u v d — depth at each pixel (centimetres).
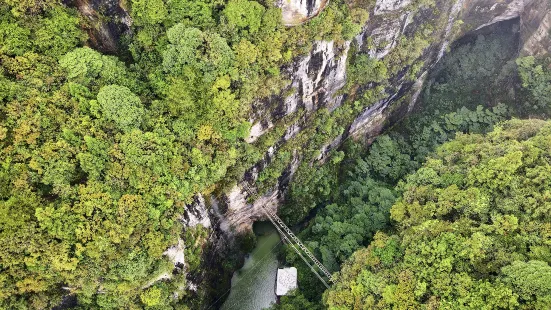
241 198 3938
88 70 2841
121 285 2866
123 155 2850
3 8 2683
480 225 2891
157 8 3006
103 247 2662
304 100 3944
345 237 3841
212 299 3934
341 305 3077
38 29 2766
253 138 3706
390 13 4034
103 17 3111
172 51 3006
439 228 2958
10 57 2694
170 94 3069
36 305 2619
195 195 3344
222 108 3212
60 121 2695
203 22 3150
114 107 2783
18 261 2461
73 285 2755
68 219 2589
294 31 3441
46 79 2736
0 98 2581
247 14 3128
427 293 2755
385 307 2833
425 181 3553
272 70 3412
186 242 3369
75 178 2714
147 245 2919
